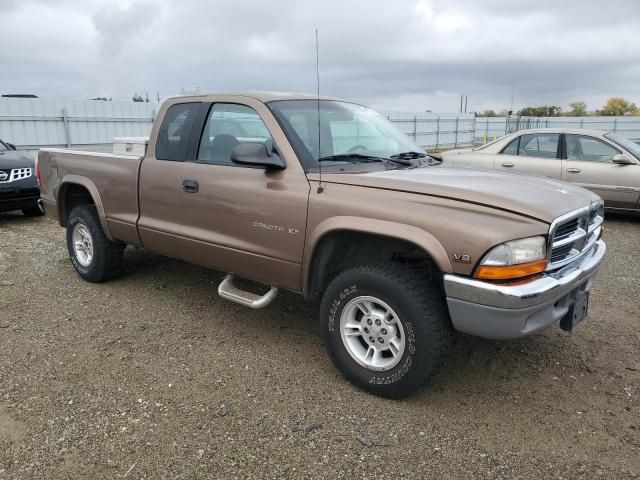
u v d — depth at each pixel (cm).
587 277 320
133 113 1906
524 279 271
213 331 411
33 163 851
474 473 253
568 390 331
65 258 612
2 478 244
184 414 298
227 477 248
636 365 364
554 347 390
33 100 1636
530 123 3403
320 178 328
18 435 277
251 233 362
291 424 290
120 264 512
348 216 308
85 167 493
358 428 287
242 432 282
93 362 358
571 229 306
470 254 269
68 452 264
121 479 246
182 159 411
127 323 424
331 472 252
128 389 324
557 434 285
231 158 338
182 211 409
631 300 495
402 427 288
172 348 381
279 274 353
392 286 294
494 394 325
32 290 498
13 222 842
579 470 256
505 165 907
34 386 325
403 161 375
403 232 287
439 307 292
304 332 411
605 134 864
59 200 536
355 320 328
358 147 385
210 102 403
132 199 450
